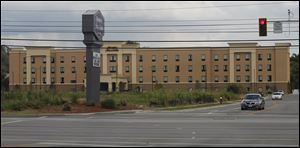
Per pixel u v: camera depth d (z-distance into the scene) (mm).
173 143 18312
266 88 138875
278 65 138625
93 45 51219
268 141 18844
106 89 138875
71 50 144125
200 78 141750
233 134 21938
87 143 18328
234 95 97562
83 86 141375
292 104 68250
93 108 48000
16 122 31438
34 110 45438
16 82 144375
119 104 51781
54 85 144750
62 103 49781
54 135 21781
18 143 18312
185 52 142500
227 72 141125
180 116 38344
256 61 139875
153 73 143500
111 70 144125
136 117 37250
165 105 59031
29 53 145500
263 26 33219
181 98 65500
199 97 71500
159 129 24984
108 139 19891
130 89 142625
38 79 145250
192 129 24859
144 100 59875
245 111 47656
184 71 142500
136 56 144000
